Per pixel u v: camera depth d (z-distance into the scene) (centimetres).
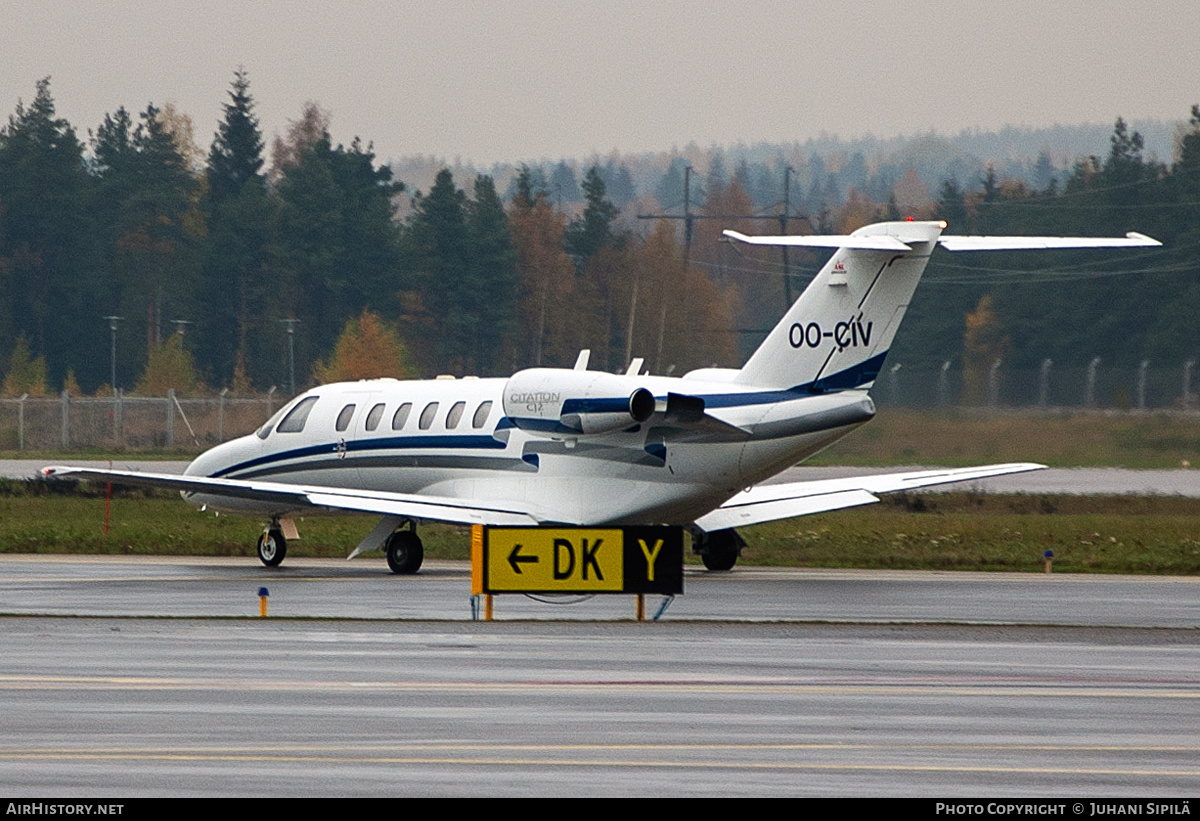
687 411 9312
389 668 5975
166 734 4741
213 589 9144
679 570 7494
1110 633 7175
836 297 9475
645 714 5100
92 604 8281
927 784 4222
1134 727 4978
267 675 5797
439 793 4072
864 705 5294
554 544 7475
